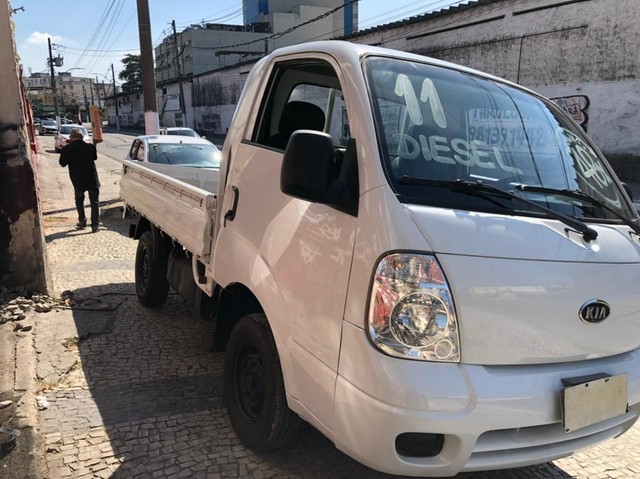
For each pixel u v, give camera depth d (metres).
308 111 3.25
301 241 2.45
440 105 2.64
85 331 4.61
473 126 2.68
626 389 2.35
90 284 6.13
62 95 105.50
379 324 2.01
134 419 3.28
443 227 2.06
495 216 2.21
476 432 2.01
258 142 3.14
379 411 1.98
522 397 2.07
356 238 2.15
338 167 2.52
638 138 16.05
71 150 9.22
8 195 5.01
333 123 2.94
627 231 2.61
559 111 3.27
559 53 17.62
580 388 2.18
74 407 3.39
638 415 2.56
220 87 48.66
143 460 2.88
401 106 2.48
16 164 4.99
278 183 2.74
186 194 4.04
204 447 3.02
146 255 5.30
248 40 73.81
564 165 2.83
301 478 2.79
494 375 2.07
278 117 3.23
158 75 89.94
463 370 2.02
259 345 2.78
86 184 9.34
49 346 4.23
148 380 3.83
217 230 3.36
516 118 2.88
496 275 2.06
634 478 2.97
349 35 25.55
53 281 6.18
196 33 72.19
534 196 2.51
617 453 3.22
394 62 2.71
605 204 2.80
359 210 2.18
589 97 17.05
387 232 2.05
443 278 2.00
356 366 2.06
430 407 1.95
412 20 22.12
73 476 2.72
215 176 6.66
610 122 16.64
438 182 2.25
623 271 2.37
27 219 5.12
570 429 2.16
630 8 15.72
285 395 2.64
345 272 2.16
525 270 2.12
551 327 2.17
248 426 2.92
